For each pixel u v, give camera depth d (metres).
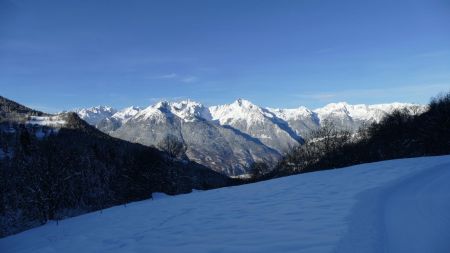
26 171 47.94
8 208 47.62
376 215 9.72
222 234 9.77
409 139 69.44
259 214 12.22
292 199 14.84
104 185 65.75
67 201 53.78
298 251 7.11
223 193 23.20
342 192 15.11
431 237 7.59
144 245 9.95
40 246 15.65
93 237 13.56
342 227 8.57
